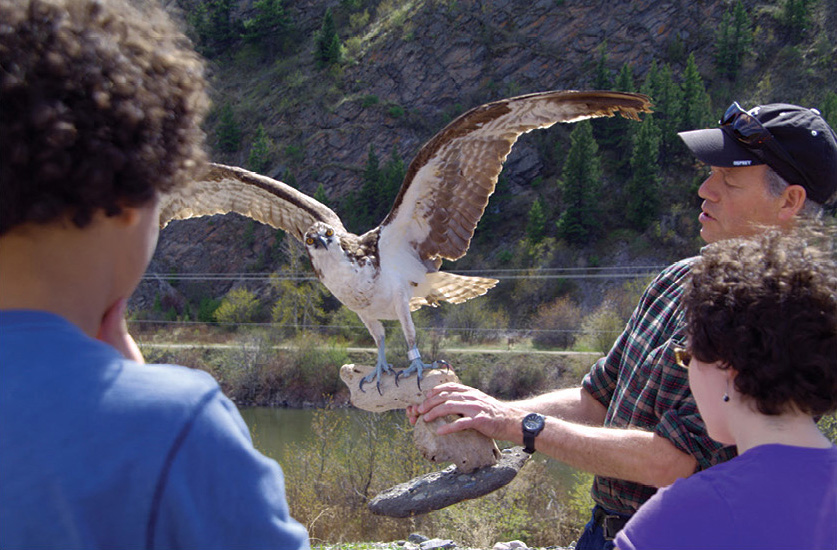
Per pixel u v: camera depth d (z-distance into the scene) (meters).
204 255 66.56
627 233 60.16
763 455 1.89
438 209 4.77
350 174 71.31
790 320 1.86
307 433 32.72
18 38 1.26
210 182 5.51
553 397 3.72
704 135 3.24
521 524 15.20
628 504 3.19
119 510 1.20
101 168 1.28
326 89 76.69
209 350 45.88
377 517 16.83
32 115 1.22
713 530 1.83
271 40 85.94
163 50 1.45
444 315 48.25
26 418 1.21
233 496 1.28
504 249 61.66
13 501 1.18
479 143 4.60
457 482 3.61
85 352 1.29
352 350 42.88
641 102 4.26
